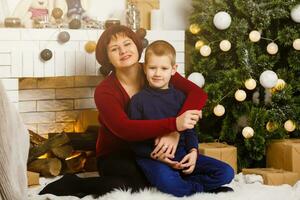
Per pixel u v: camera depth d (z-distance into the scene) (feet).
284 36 10.19
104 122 8.12
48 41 9.72
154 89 8.11
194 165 8.00
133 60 8.36
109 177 7.99
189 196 7.84
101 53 8.63
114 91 8.20
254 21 10.28
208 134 11.16
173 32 10.81
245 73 10.22
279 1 10.09
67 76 10.66
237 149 10.74
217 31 10.56
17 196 5.41
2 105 5.42
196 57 10.83
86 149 9.76
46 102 10.80
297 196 8.28
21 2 10.18
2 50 9.37
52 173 9.32
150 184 8.12
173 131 7.67
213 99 10.27
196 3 11.02
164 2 11.72
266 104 10.66
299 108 10.32
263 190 8.32
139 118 8.00
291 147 9.59
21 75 9.51
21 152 5.65
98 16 11.02
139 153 7.99
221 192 8.03
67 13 10.52
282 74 10.53
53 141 9.43
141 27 11.03
